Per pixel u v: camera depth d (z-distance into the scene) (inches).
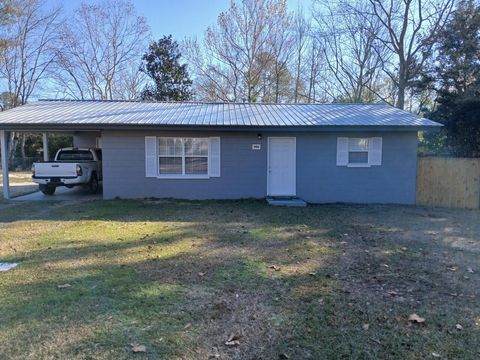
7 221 331.9
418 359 113.5
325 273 192.9
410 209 430.6
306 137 476.4
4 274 185.9
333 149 476.7
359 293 165.3
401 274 192.7
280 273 191.8
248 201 461.4
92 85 1241.4
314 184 480.4
